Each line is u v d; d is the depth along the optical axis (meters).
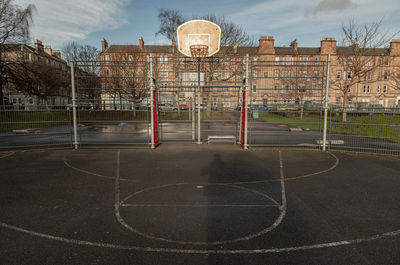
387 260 3.05
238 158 8.72
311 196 5.18
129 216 4.22
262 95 12.22
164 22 31.81
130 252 3.19
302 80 23.64
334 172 6.97
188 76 11.74
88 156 8.96
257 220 4.10
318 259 3.07
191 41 11.51
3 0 22.25
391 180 6.25
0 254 3.13
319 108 10.43
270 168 7.38
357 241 3.48
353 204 4.77
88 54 44.09
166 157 8.82
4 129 10.77
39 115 10.49
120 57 32.16
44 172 6.86
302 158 8.76
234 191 5.45
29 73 27.97
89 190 5.47
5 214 4.28
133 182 6.04
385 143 11.42
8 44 23.53
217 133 15.85
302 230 3.78
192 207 4.61
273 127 18.08
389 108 9.76
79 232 3.69
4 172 6.86
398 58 45.88
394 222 4.05
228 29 30.36
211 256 3.11
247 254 3.16
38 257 3.08
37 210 4.44
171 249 3.26
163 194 5.25
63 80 38.22
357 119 11.45
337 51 52.44
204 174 6.73
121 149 10.32
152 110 10.42
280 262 3.00
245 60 10.29
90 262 2.98
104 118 12.50
